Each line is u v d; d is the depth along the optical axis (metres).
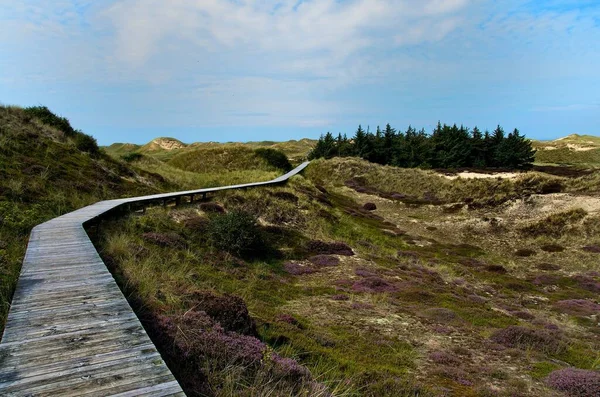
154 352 4.30
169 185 30.27
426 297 14.55
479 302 15.46
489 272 22.06
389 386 7.21
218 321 7.32
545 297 17.72
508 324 12.75
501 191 36.66
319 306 12.41
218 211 21.11
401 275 17.88
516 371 8.87
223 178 39.12
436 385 7.77
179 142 117.19
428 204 38.66
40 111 28.02
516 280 20.50
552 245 25.98
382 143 69.75
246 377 5.34
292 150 120.12
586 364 9.74
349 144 72.56
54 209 14.85
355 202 41.69
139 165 37.66
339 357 8.28
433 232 31.53
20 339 4.47
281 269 16.44
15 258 8.63
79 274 7.07
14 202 13.64
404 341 10.14
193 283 10.71
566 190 33.34
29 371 3.78
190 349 5.41
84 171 21.92
